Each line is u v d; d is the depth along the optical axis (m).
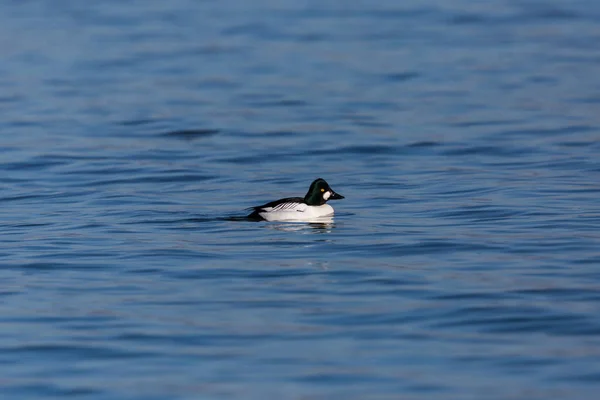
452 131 31.52
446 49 46.19
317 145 30.05
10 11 57.81
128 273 17.17
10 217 21.92
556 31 50.53
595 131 30.95
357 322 14.45
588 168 26.27
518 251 18.25
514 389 12.01
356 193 24.16
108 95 37.66
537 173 25.91
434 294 15.70
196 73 41.66
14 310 15.16
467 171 26.47
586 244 18.61
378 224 20.73
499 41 48.12
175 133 31.83
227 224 20.88
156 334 14.02
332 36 49.50
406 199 23.28
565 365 12.73
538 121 32.59
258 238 19.59
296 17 55.03
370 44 47.41
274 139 30.95
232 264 17.64
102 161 28.11
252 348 13.46
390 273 16.94
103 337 13.92
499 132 31.17
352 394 11.90
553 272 16.80
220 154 29.03
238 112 34.75
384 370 12.63
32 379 12.50
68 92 38.12
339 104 35.88
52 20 54.59
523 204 22.27
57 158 28.42
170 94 37.81
